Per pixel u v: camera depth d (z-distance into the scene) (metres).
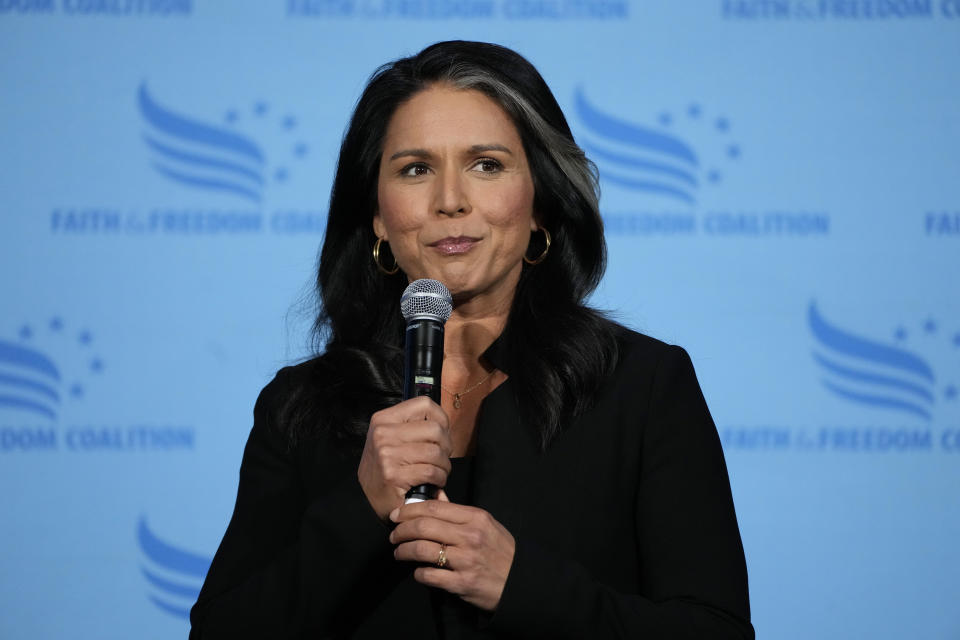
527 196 7.68
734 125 14.98
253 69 15.18
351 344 8.26
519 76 7.73
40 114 15.00
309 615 6.85
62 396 14.70
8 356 14.73
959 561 14.37
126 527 14.60
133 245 14.91
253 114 15.12
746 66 15.04
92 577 14.55
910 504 14.47
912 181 14.81
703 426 7.41
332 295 8.49
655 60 15.10
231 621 7.08
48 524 14.57
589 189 8.00
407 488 6.49
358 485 6.90
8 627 14.45
